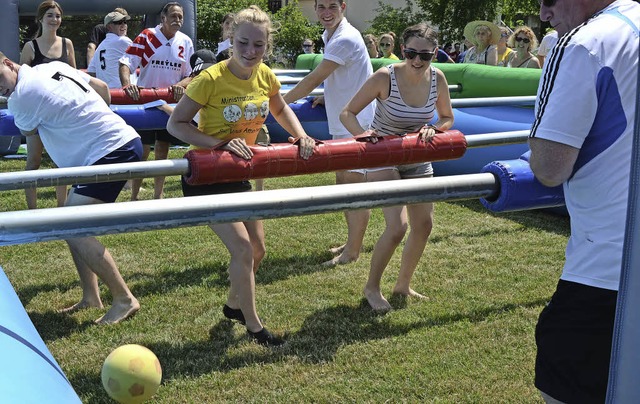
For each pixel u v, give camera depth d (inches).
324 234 247.9
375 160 137.9
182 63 292.4
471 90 336.8
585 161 80.2
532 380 142.7
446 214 279.9
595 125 78.7
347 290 192.2
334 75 194.1
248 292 155.6
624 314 56.1
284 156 126.4
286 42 981.2
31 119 161.3
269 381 142.0
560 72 78.5
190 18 524.1
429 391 138.3
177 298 186.1
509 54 398.9
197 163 117.6
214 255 223.1
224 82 141.8
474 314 176.1
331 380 142.4
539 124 79.6
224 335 162.7
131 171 116.6
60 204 267.4
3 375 57.7
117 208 68.2
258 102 147.2
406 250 185.2
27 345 67.2
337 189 79.4
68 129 162.6
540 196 96.0
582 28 79.2
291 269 210.1
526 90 308.3
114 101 246.5
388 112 167.2
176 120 141.6
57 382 62.6
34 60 329.4
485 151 304.0
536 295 189.8
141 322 170.1
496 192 95.7
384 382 141.6
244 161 121.6
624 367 56.4
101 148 163.2
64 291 193.0
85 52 545.0
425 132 145.3
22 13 466.0
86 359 150.3
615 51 77.2
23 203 284.8
